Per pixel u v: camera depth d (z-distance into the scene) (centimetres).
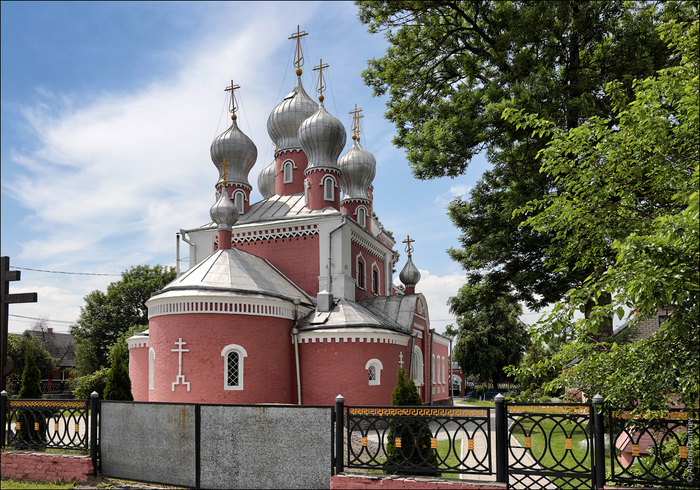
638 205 1044
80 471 1182
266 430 1065
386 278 3534
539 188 1911
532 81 1856
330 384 2289
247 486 1059
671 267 777
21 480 1231
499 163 2214
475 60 2247
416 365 3030
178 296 2125
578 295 920
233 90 3306
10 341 4678
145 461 1152
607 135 1011
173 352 2117
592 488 899
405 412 1010
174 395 2092
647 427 895
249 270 2384
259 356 2181
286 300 2336
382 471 1048
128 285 5341
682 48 945
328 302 2494
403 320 2823
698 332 841
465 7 2302
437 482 942
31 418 1401
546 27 2012
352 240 2988
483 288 2412
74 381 4784
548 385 995
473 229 2241
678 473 862
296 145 3325
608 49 2036
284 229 2862
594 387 948
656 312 887
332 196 3033
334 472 1021
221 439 1091
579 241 1077
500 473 937
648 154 996
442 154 2142
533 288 2262
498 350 5562
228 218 2494
